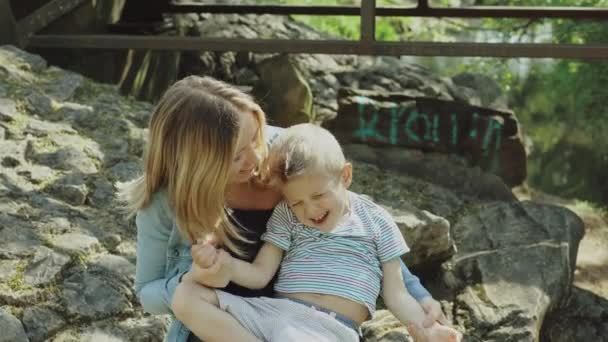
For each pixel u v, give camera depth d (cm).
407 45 567
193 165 236
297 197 254
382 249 267
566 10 760
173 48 596
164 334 357
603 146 1096
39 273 358
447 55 563
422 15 779
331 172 255
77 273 367
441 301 438
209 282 242
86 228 396
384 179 535
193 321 242
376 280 263
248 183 263
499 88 818
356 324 258
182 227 243
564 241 481
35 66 539
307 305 254
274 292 263
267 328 248
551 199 977
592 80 1131
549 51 551
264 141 256
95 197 425
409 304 261
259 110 251
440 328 254
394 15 779
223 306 244
